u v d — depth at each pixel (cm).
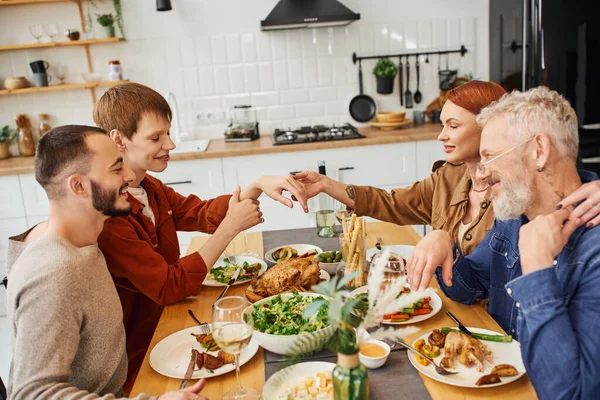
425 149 367
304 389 117
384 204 218
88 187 127
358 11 403
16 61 394
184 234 375
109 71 395
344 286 167
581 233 117
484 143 123
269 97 412
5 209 358
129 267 161
